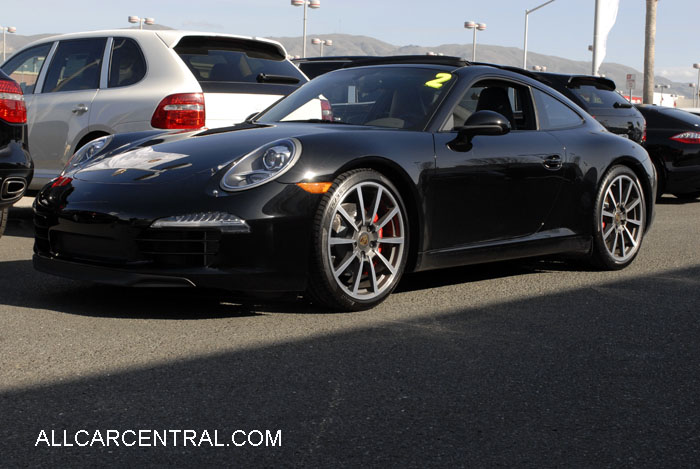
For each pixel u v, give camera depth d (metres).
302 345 2.95
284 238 3.26
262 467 1.92
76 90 6.07
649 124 9.50
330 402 2.36
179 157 3.53
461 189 3.81
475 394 2.46
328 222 3.35
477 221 3.92
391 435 2.13
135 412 2.25
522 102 4.39
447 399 2.41
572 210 4.40
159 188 3.32
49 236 3.57
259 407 2.31
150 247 3.25
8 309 3.41
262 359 2.76
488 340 3.08
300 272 3.31
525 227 4.17
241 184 3.27
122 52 5.95
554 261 4.94
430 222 3.71
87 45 6.19
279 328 3.19
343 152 3.41
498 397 2.44
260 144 3.49
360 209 3.46
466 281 4.28
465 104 4.04
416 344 3.00
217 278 3.20
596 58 19.98
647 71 26.67
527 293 3.99
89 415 2.22
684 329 3.31
